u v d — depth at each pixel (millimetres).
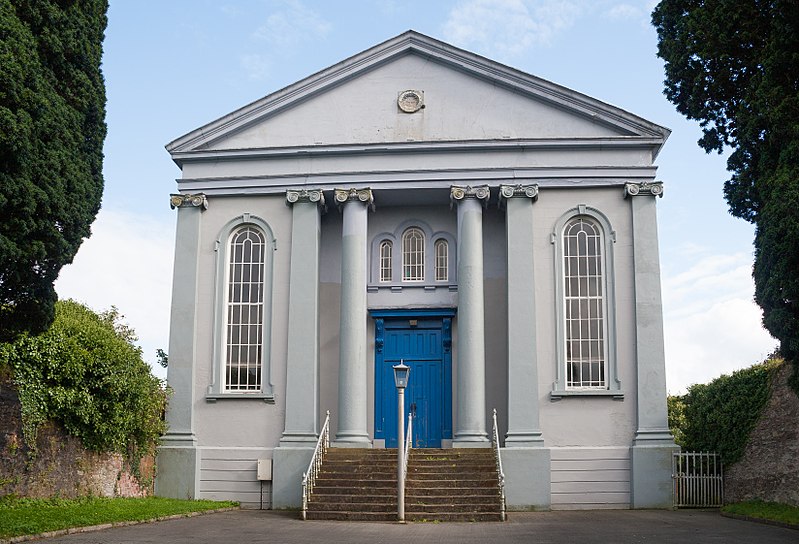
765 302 17453
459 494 19203
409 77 23703
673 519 18484
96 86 16922
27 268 14805
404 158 23156
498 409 22969
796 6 17453
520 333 22109
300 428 22047
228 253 23391
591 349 22266
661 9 21609
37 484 16891
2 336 15586
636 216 22484
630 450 21516
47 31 15516
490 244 23750
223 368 22766
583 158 22859
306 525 17203
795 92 18047
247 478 22016
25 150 14133
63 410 17766
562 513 20219
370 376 23750
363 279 22875
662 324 21953
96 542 13406
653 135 22688
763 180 18344
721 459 21406
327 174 23266
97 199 17000
